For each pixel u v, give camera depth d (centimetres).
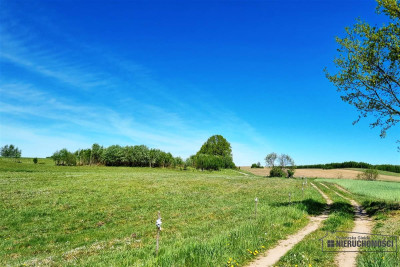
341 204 3005
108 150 12338
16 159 11106
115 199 3491
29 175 5391
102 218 2542
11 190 3631
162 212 2825
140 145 12950
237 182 6656
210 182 6259
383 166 15112
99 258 1194
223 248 1139
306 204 2833
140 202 3381
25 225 2234
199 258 1019
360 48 2328
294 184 6706
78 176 5725
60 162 10981
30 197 3266
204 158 13375
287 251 1180
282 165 10456
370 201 3284
